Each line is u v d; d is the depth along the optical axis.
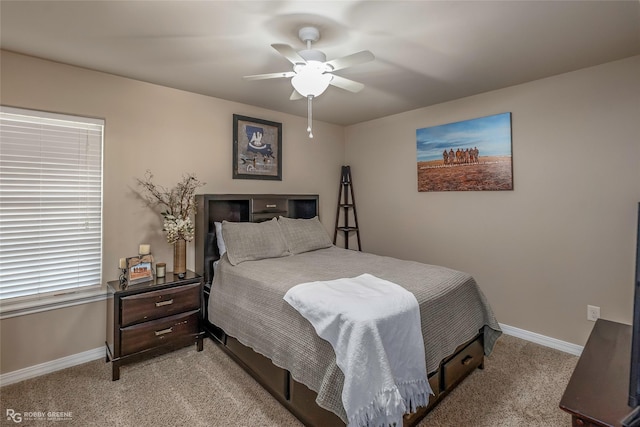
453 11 1.75
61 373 2.35
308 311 1.75
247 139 3.51
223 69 2.54
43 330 2.36
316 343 1.70
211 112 3.24
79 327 2.51
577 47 2.18
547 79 2.72
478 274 3.21
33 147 2.34
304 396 1.78
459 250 3.35
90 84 2.54
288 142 3.91
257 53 2.26
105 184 2.62
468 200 3.27
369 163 4.23
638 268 0.98
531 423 1.81
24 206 2.31
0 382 2.18
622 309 2.41
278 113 3.81
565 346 2.67
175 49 2.20
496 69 2.55
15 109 2.23
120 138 2.69
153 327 2.45
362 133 4.32
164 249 2.94
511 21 1.86
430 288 2.02
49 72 2.36
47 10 1.73
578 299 2.61
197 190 3.15
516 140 2.92
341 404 1.48
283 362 1.90
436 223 3.54
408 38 2.05
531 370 2.37
